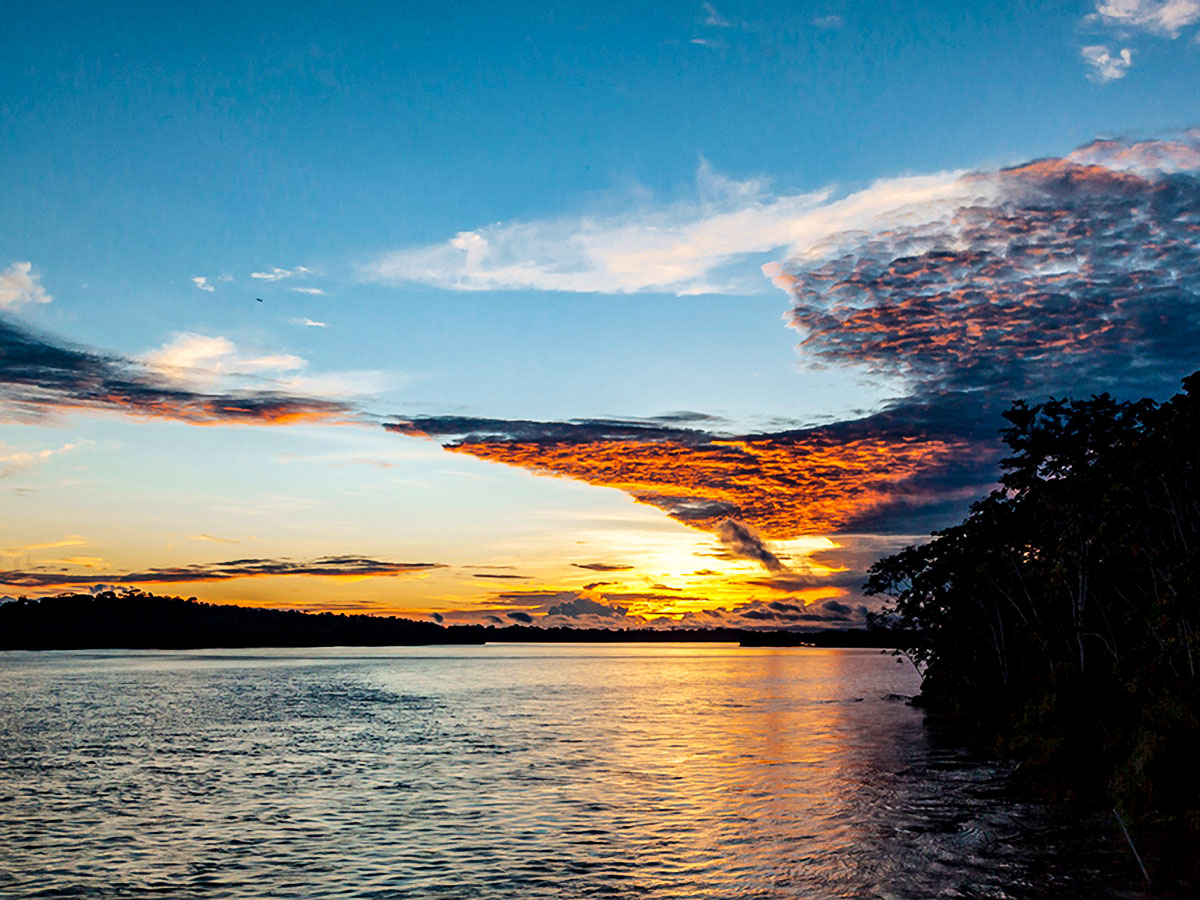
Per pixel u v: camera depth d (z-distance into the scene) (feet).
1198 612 128.26
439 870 107.45
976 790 155.22
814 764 191.93
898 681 614.34
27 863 113.19
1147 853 106.63
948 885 96.94
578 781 173.78
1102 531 147.64
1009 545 204.74
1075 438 158.30
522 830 128.57
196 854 116.78
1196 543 130.93
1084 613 174.81
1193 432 122.83
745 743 236.02
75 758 217.15
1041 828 122.42
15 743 249.55
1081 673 174.40
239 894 99.19
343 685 544.21
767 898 94.27
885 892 95.14
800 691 489.67
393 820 137.28
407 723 305.94
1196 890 93.04
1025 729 189.26
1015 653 234.17
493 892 98.32
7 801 157.79
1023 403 162.20
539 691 496.64
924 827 125.08
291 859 113.60
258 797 159.84
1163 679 140.46
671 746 232.53
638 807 145.28
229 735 268.21
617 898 95.40
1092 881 97.30
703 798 152.66
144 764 205.67
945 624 273.95
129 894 99.71
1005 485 175.01
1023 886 96.02
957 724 260.01
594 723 303.07
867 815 134.51
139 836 127.85
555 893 97.55
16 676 642.63
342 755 219.82
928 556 269.23
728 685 562.66
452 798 156.25
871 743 229.25
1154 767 116.88
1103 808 131.54
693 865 107.65
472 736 262.88
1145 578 162.20
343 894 98.63
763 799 150.51
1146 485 137.39
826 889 96.84
